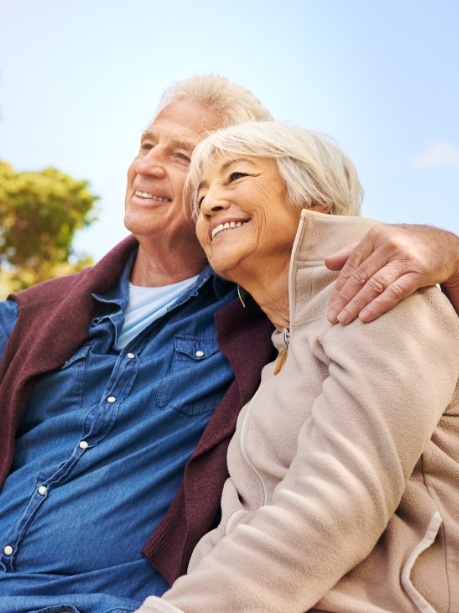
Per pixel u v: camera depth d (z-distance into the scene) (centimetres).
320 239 200
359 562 155
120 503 214
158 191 254
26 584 206
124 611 194
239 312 235
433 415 160
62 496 216
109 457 223
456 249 178
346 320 174
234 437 203
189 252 260
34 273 1452
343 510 149
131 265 267
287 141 214
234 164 215
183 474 220
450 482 166
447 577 154
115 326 249
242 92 266
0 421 240
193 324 244
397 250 173
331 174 218
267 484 184
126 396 233
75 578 206
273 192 213
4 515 221
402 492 156
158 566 205
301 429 170
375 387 161
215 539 188
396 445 156
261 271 216
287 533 149
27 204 1461
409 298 171
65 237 1484
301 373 186
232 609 145
